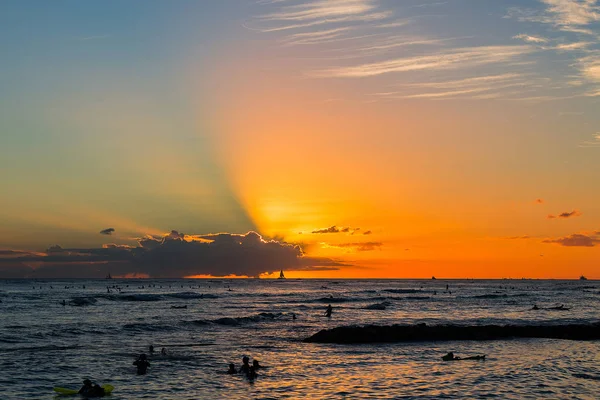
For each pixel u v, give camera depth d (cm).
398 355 4141
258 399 2711
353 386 3000
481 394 2811
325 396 2769
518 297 14700
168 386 2991
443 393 2830
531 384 3059
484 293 17850
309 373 3375
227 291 18788
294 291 19275
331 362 3794
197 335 5325
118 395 2786
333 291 19350
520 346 4666
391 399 2705
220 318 6888
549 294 16950
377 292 18412
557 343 4856
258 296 14850
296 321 7050
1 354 3912
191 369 3469
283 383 3077
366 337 4938
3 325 5944
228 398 2731
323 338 4928
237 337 5206
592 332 5359
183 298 13100
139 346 4444
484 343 4841
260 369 3494
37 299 11500
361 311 9169
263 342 4850
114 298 12212
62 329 5453
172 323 6294
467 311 9212
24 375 3203
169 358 3875
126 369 3441
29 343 4534
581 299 13762
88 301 10625
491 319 7519
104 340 4809
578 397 2772
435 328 5253
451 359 3912
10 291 16138
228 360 3828
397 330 5125
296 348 4484
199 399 2708
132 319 6962
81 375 3241
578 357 4062
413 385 3025
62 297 12331
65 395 2769
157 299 12575
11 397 2711
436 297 14525
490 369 3525
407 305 10988
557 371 3462
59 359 3738
